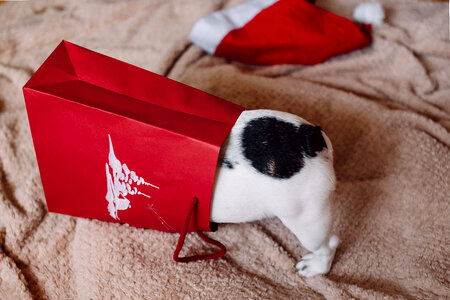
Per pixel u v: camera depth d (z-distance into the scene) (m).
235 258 1.25
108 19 1.95
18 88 1.69
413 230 1.30
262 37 1.72
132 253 1.24
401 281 1.21
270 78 1.64
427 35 1.78
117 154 1.02
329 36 1.70
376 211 1.34
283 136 0.97
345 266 1.24
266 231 1.31
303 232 1.04
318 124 1.52
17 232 1.30
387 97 1.64
